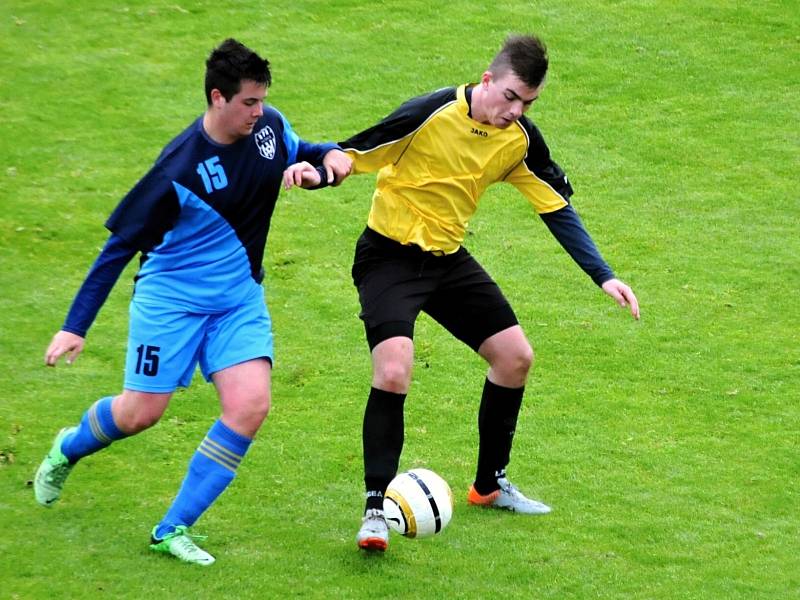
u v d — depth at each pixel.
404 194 21.22
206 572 19.41
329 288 33.00
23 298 31.23
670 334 31.08
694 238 36.22
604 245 35.75
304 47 47.72
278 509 22.25
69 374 27.59
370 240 21.58
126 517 21.31
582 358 29.81
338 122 42.09
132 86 44.69
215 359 19.39
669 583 20.12
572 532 21.98
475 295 21.78
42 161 39.12
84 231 35.09
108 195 37.22
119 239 18.48
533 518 22.55
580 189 38.91
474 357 29.86
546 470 24.59
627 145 41.50
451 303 21.91
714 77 45.88
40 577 18.94
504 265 34.72
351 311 31.86
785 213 37.62
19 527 20.67
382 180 21.55
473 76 45.53
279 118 19.78
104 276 18.72
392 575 19.81
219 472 19.42
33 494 21.97
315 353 29.61
